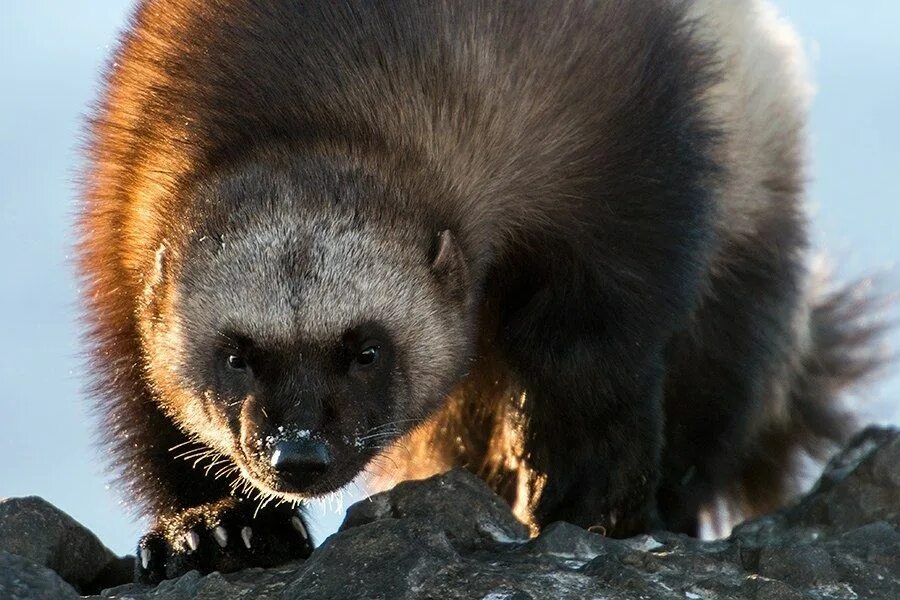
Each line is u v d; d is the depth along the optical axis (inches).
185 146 434.0
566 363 458.9
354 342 411.2
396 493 405.4
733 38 544.4
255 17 432.5
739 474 597.6
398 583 335.0
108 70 467.8
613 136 448.1
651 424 470.9
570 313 458.0
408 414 430.3
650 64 456.1
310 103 428.1
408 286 421.4
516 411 481.7
